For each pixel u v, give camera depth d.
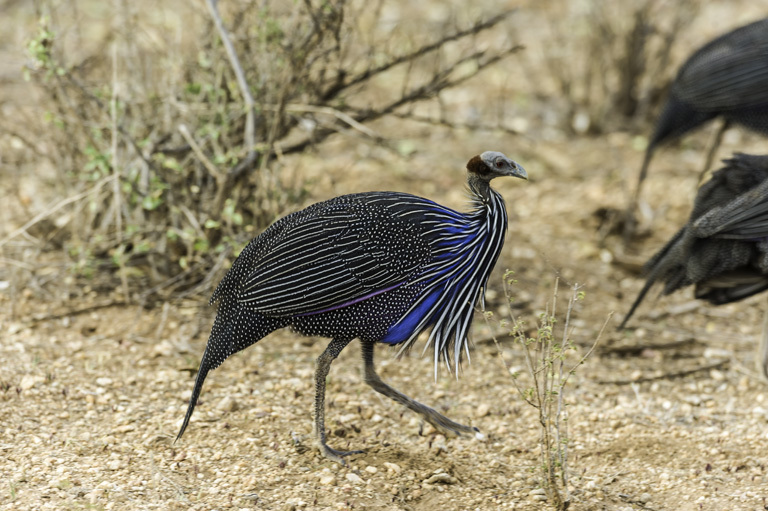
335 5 10.62
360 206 7.89
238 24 11.16
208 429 8.54
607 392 9.92
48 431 8.30
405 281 7.84
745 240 9.24
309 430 8.69
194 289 10.76
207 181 11.03
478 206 8.29
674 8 19.06
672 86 13.62
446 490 7.86
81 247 10.85
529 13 20.66
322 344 10.63
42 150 13.21
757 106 12.88
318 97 11.40
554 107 17.84
